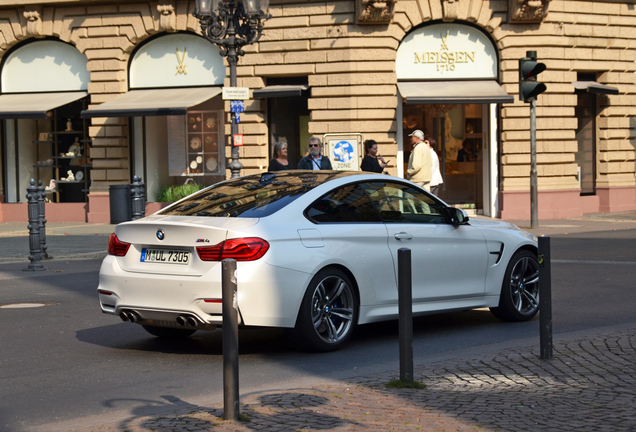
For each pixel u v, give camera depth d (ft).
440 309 25.50
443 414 15.67
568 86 69.21
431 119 69.62
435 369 19.75
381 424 15.07
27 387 19.75
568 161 69.67
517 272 28.17
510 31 67.87
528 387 17.78
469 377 18.83
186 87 72.33
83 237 60.18
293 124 69.56
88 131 75.87
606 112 73.56
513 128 68.03
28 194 43.47
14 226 71.51
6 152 78.02
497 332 26.08
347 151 65.67
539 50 68.13
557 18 68.59
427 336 25.66
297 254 21.98
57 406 17.98
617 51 72.13
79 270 43.04
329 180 24.18
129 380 20.31
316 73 67.05
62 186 77.00
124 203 70.13
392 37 66.74
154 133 73.87
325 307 22.89
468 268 26.30
